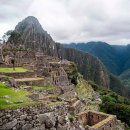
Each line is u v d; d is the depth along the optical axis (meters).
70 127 17.69
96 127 36.56
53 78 67.19
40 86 48.56
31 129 14.12
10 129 13.34
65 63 132.12
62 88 61.00
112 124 42.00
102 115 43.34
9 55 105.62
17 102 15.05
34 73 55.16
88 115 43.75
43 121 14.77
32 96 23.92
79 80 124.69
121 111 75.50
